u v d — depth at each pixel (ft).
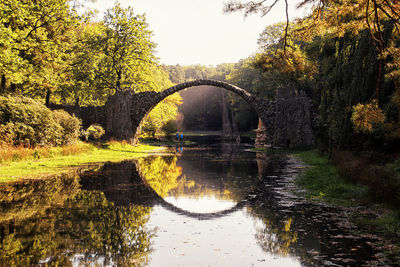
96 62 109.19
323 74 56.18
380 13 20.11
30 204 22.62
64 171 41.83
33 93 98.53
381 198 22.12
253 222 18.42
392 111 29.07
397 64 19.66
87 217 19.25
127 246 14.21
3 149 46.21
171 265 12.06
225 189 30.27
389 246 14.06
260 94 166.71
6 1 48.78
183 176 39.65
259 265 12.09
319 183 31.40
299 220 18.72
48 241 14.71
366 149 33.96
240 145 134.41
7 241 14.67
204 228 17.21
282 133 101.50
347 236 15.60
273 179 36.17
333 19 21.20
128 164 53.67
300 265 12.03
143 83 124.88
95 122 111.65
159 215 20.11
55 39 73.20
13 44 54.70
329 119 48.93
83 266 11.80
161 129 177.78
